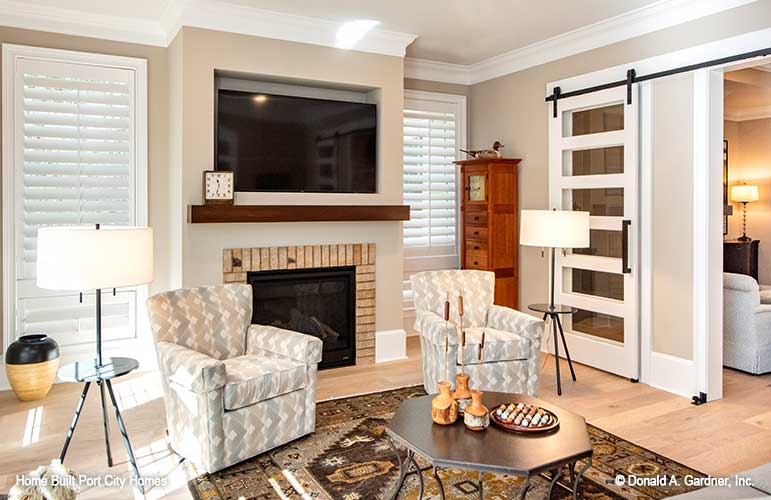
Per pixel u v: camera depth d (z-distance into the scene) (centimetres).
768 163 708
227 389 277
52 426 340
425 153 580
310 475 277
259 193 436
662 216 413
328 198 465
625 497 256
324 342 467
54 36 417
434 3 401
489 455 208
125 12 418
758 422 350
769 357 456
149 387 414
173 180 437
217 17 408
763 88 597
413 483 269
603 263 457
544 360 495
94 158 432
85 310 434
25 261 414
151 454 303
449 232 601
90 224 434
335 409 368
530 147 529
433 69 577
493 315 403
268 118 441
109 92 436
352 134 477
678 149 400
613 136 444
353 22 442
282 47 436
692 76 389
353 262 473
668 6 396
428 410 257
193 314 326
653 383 422
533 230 411
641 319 430
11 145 407
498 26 452
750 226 729
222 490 262
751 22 356
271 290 442
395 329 498
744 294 456
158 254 456
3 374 408
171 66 439
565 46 485
